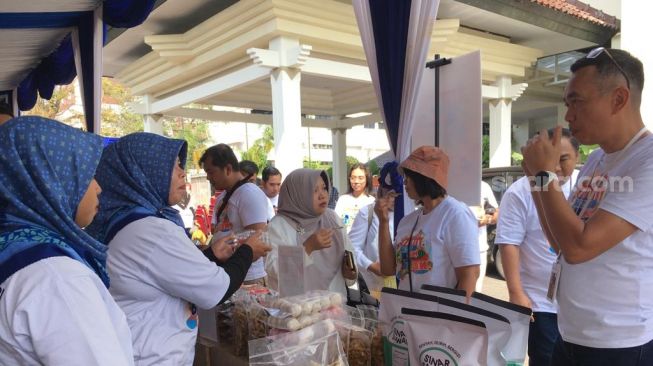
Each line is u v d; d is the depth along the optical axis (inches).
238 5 224.5
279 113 232.1
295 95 231.9
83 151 42.8
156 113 343.6
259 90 383.2
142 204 58.9
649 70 159.5
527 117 572.1
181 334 58.9
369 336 64.2
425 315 52.7
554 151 51.8
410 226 82.5
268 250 72.4
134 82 340.5
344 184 481.4
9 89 271.9
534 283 90.8
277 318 61.6
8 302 34.7
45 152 40.0
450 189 93.5
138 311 55.6
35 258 36.3
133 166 59.7
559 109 457.4
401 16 85.7
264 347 57.1
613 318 53.8
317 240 88.0
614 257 53.1
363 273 124.7
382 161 615.2
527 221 91.0
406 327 54.1
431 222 77.8
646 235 51.5
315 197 96.4
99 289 40.3
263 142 1016.2
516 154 486.0
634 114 52.6
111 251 55.3
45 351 34.0
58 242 38.8
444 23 238.2
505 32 303.4
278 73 229.3
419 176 77.5
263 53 220.7
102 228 58.7
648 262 52.2
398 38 86.9
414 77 86.0
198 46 266.1
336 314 65.8
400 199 95.7
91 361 35.2
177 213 64.4
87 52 158.1
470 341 49.5
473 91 87.2
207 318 77.2
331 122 471.5
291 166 231.9
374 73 93.2
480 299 58.2
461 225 74.2
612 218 49.7
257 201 124.7
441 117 94.7
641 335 53.0
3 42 174.2
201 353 76.4
